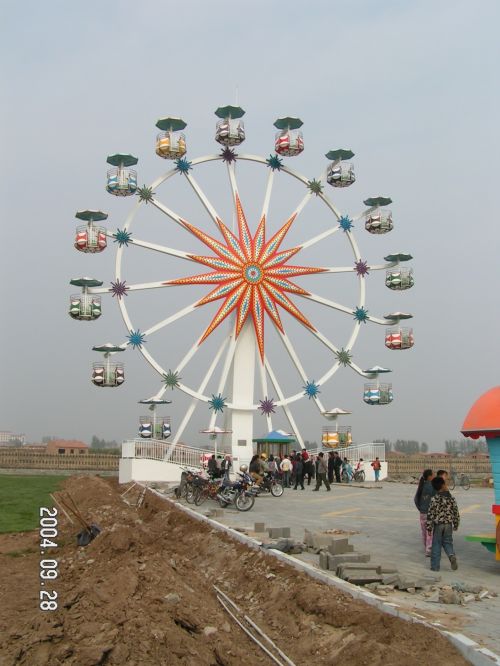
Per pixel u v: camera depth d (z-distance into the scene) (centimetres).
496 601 1200
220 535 1947
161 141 4488
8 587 1515
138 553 1641
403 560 1631
